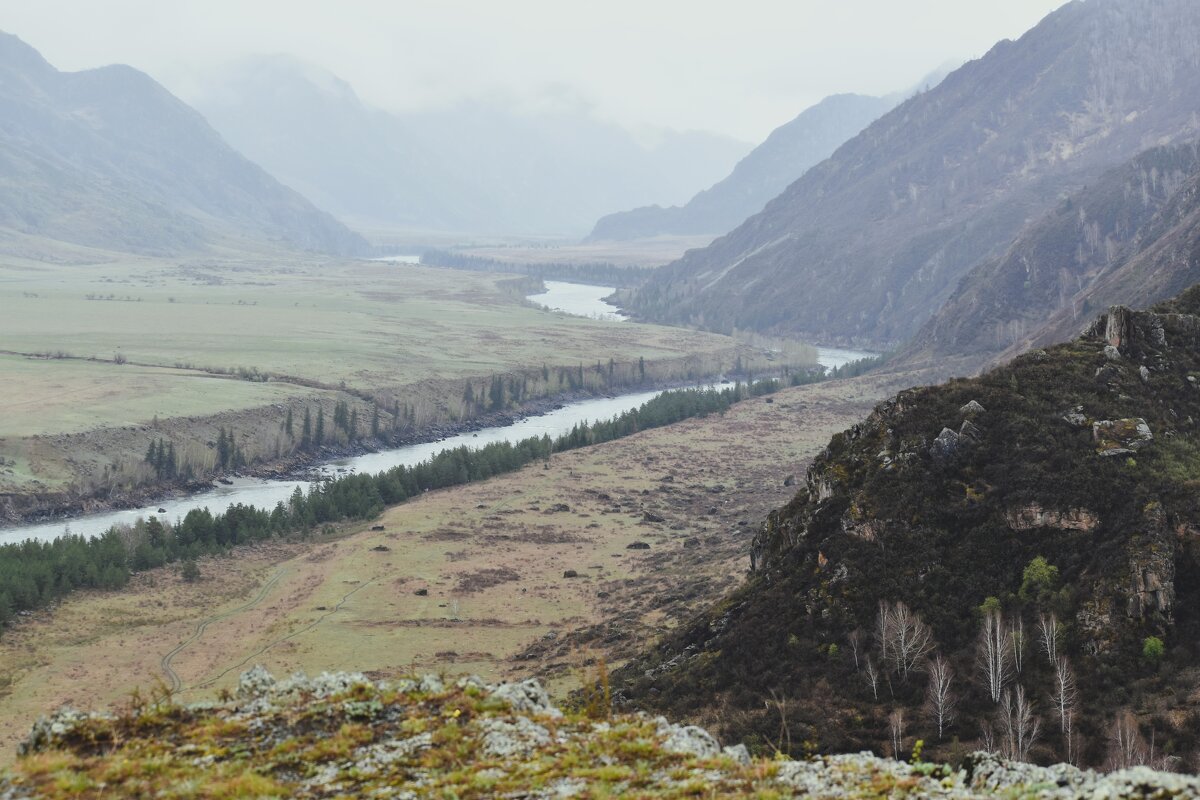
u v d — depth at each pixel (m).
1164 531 77.62
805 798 28.17
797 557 93.31
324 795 29.55
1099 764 61.62
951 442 92.56
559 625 124.50
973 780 29.36
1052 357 101.69
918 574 84.50
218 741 33.19
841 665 79.31
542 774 30.25
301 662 112.56
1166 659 69.88
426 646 117.56
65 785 29.47
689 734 33.62
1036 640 74.31
